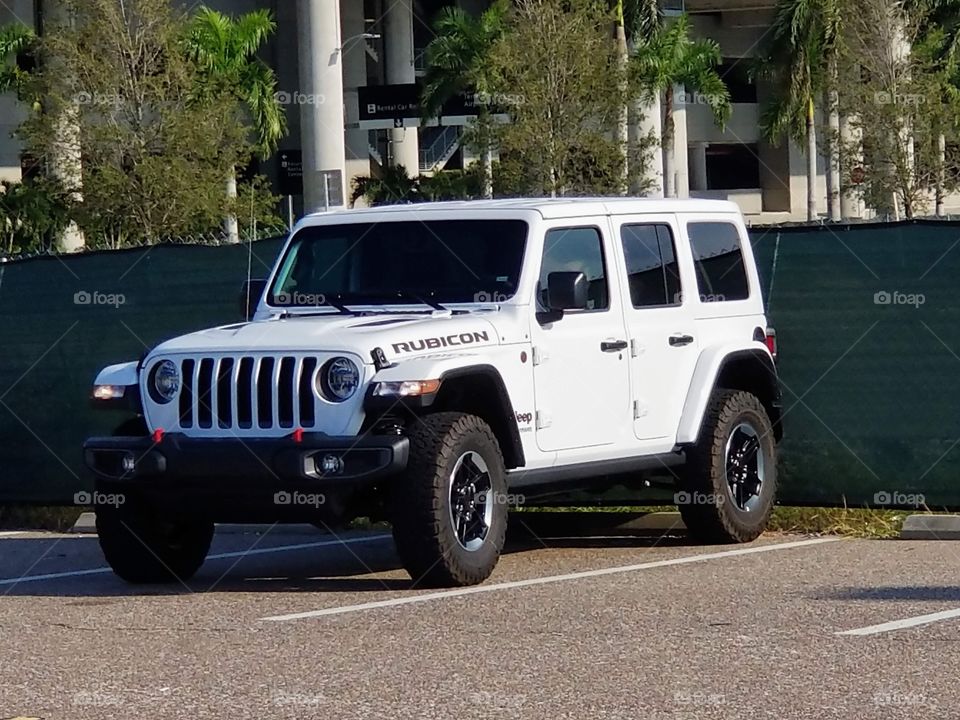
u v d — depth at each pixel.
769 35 49.94
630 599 9.19
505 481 9.97
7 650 8.34
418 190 48.75
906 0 47.88
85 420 14.21
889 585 9.41
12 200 38.19
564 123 37.81
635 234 11.21
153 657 8.02
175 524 10.60
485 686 7.15
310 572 10.95
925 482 12.13
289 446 9.47
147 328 14.05
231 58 43.53
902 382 12.18
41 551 12.57
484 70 38.66
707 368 11.39
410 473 9.50
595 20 38.34
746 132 72.88
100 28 37.50
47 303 14.33
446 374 9.57
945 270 12.02
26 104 44.56
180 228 38.06
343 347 9.57
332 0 44.78
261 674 7.54
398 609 9.09
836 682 7.02
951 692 6.80
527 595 9.43
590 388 10.62
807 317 12.48
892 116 47.66
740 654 7.62
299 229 11.16
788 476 12.57
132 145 37.94
